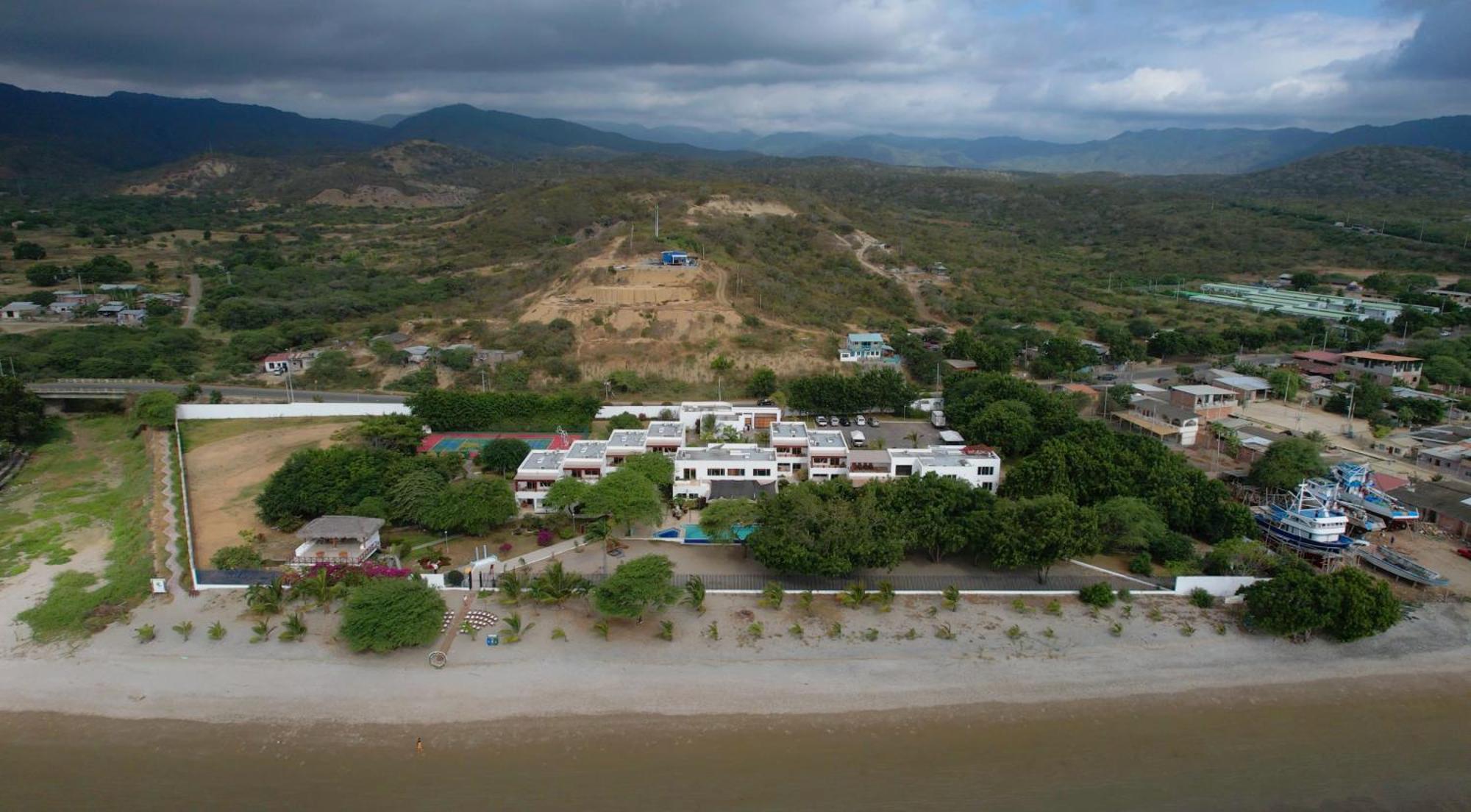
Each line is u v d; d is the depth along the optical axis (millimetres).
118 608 70062
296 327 167000
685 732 57344
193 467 102438
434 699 59938
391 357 148000
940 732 57750
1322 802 51750
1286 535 83062
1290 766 54906
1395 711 60562
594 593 68312
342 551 76688
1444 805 51688
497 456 98250
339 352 150750
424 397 118562
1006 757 55406
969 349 152250
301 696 60281
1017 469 90562
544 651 65250
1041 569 76562
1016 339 167750
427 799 51031
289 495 83688
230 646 65438
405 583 66938
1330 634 68062
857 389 125500
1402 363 142500
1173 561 77875
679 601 70875
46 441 116438
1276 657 66062
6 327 167375
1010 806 50938
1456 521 86750
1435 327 181500
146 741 56188
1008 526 74438
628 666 63719
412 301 194625
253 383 142125
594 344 148750
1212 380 142750
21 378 132875
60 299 186750
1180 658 65625
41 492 97812
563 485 85750
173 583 73562
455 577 73438
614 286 167750
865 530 74438
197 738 56469
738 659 64750
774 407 120875
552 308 161000
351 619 63375
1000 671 63906
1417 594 75250
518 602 71000
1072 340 159000
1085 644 67062
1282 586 67500
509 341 150250
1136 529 77812
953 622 69688
